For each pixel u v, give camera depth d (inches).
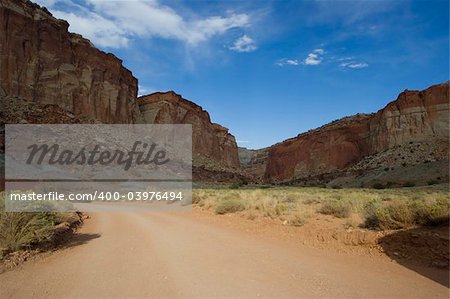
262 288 223.3
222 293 215.2
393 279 237.3
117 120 4178.2
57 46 3727.9
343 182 4190.5
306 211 585.9
